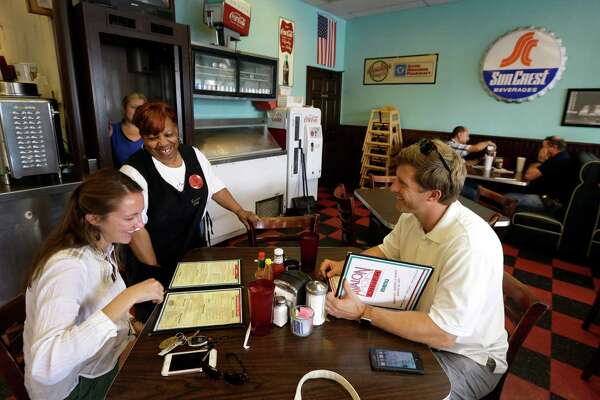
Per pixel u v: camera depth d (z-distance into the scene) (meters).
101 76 2.18
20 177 2.03
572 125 4.12
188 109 2.77
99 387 1.05
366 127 5.72
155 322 1.00
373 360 0.87
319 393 0.77
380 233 2.36
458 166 1.00
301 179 4.36
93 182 0.92
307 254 1.32
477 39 4.56
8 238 1.99
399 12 5.08
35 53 2.44
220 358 0.87
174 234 1.56
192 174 1.57
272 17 4.29
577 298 2.61
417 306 1.10
